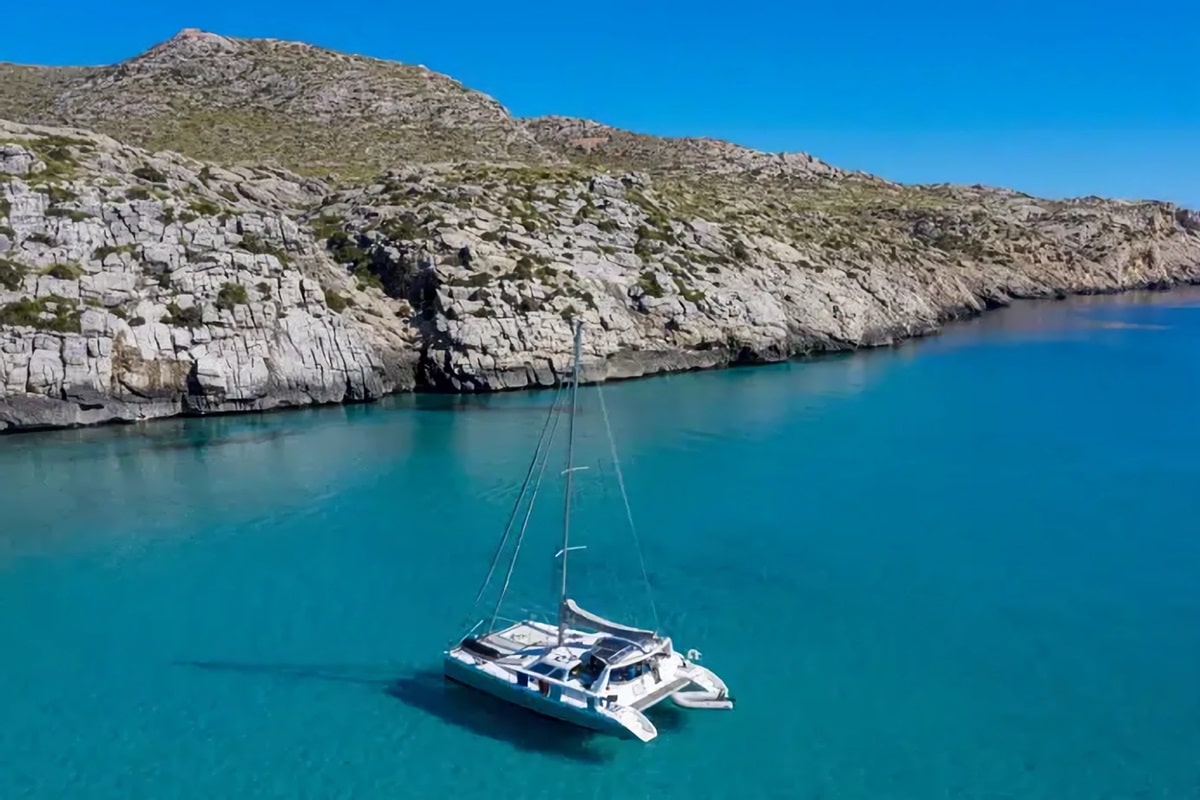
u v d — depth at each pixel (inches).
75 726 1087.0
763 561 1561.3
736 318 3501.5
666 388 2999.5
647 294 3371.1
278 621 1354.6
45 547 1619.1
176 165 3189.0
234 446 2236.7
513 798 963.3
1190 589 1443.2
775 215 4803.2
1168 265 7613.2
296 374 2623.0
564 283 3218.5
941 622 1339.8
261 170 3823.8
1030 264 6501.0
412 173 3799.2
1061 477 2007.9
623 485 1959.9
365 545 1636.3
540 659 1139.9
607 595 1432.1
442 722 1101.1
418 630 1327.5
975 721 1094.4
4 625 1339.8
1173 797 959.0
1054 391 2935.5
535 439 2317.9
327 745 1054.4
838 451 2213.3
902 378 3186.5
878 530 1696.6
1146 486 1941.4
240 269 2677.2
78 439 2266.2
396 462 2118.6
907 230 6579.7
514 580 1491.1
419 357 2930.6
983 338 4269.2
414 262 3139.8
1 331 2294.5
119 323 2437.3
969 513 1784.0
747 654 1251.2
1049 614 1363.2
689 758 1028.5
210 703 1138.0
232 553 1600.6
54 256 2479.1
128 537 1667.1
